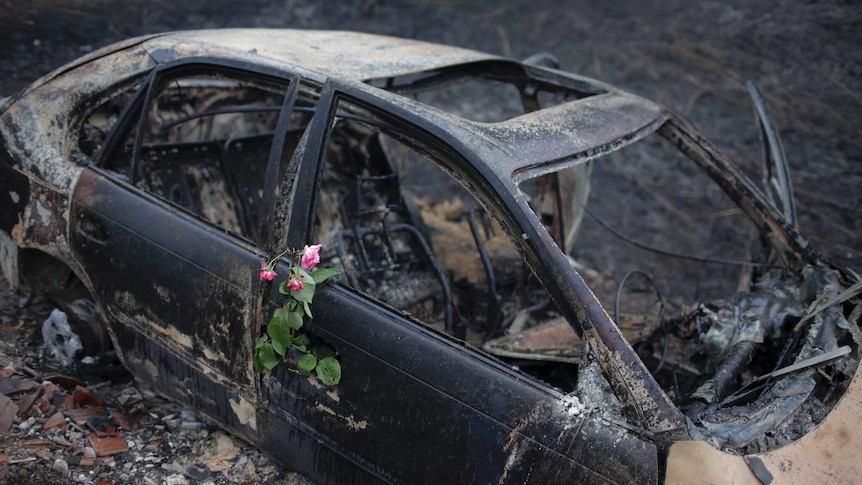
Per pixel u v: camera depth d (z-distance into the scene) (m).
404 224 3.83
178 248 2.75
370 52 3.43
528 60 4.69
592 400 2.16
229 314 2.62
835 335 2.74
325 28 7.84
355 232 3.69
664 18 9.75
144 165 3.81
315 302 2.49
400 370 2.33
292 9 8.20
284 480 2.86
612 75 7.98
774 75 8.27
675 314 3.29
